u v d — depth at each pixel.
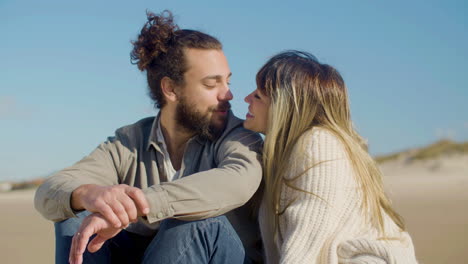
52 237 9.13
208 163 2.87
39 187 2.56
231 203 2.37
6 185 39.97
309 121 2.59
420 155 42.00
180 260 2.30
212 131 2.94
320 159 2.42
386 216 2.57
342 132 2.54
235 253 2.37
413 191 20.48
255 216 2.75
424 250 6.57
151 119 3.09
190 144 2.95
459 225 8.83
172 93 3.00
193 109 2.94
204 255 2.33
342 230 2.38
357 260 2.29
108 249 2.56
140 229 2.73
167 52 3.03
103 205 2.16
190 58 2.96
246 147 2.66
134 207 2.19
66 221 2.49
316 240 2.32
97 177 2.76
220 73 2.98
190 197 2.28
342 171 2.42
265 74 2.75
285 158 2.55
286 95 2.62
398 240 2.49
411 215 10.80
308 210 2.37
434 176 34.34
